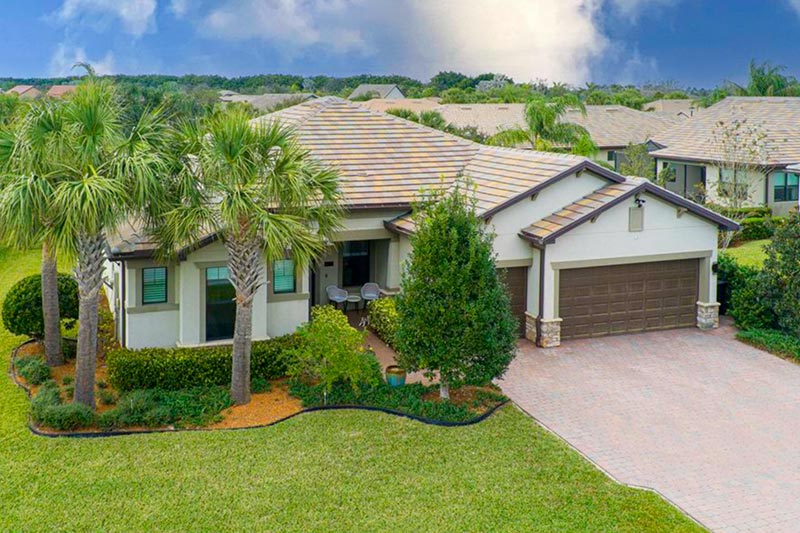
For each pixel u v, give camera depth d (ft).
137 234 68.03
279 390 62.80
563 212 76.79
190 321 67.77
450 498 45.44
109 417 55.26
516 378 66.69
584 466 49.75
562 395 62.75
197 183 57.06
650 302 79.92
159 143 55.77
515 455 51.13
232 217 53.67
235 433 54.13
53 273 67.82
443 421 56.13
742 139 135.03
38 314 71.72
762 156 125.49
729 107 162.50
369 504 44.70
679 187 151.64
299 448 51.75
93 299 56.44
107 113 54.39
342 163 84.74
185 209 55.52
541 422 57.36
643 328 79.97
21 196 50.11
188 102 151.84
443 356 57.06
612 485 47.29
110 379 62.13
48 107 52.80
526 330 77.66
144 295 67.56
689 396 62.64
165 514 43.57
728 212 123.13
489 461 50.19
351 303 88.69
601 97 301.02
